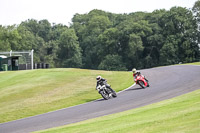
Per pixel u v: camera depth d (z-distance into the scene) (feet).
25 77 243.60
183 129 50.88
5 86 211.00
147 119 69.00
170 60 592.60
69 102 143.13
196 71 218.59
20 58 417.49
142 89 152.76
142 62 645.10
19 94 177.37
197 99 87.10
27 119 113.19
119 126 66.03
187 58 600.39
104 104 121.70
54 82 212.43
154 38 627.87
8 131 92.58
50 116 111.75
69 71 266.57
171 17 637.71
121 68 642.63
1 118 123.13
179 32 634.43
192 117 59.52
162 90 138.51
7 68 350.64
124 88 167.94
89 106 122.93
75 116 103.04
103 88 136.15
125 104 113.39
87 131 67.31
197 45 625.41
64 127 80.53
